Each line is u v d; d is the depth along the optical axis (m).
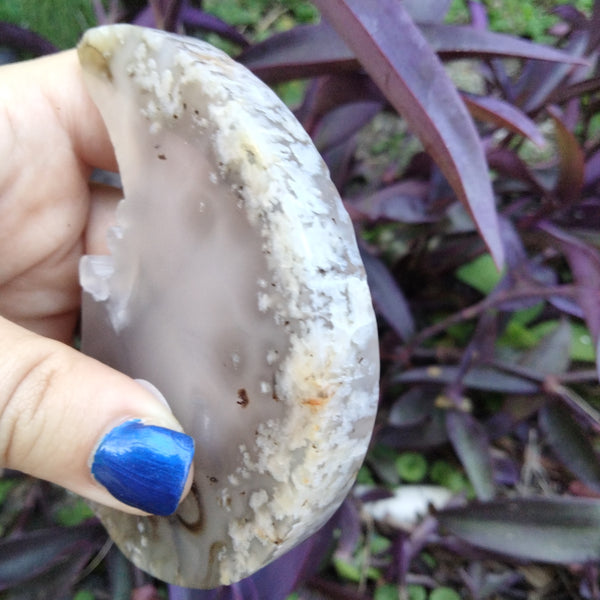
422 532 0.20
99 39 0.11
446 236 0.24
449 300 0.25
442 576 0.20
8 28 0.21
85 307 0.13
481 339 0.20
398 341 0.23
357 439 0.09
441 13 0.16
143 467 0.10
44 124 0.14
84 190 0.16
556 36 0.30
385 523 0.21
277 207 0.09
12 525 0.21
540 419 0.21
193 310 0.10
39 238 0.15
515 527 0.18
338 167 0.21
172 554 0.12
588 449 0.20
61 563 0.18
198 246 0.10
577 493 0.20
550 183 0.23
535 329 0.24
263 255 0.09
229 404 0.10
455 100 0.12
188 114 0.10
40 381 0.10
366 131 0.30
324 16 0.13
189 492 0.11
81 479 0.11
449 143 0.12
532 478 0.23
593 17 0.18
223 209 0.09
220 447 0.10
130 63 0.10
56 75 0.14
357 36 0.12
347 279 0.09
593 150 0.22
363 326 0.09
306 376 0.09
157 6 0.17
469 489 0.22
